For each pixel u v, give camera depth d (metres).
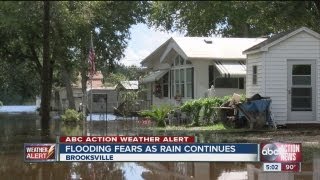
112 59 25.86
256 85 19.47
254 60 19.69
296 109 18.80
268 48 18.72
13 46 24.33
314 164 10.55
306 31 18.67
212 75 25.09
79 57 23.80
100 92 47.12
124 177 9.55
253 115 17.95
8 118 32.62
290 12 9.50
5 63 34.59
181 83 27.08
